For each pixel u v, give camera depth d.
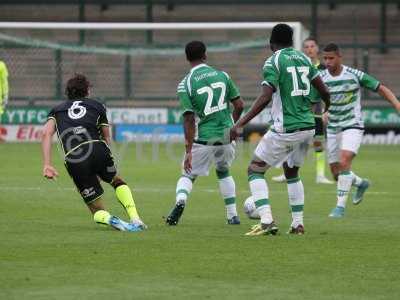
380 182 52.66
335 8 94.69
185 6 95.75
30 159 65.62
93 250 28.94
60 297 22.67
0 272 25.56
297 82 31.27
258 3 92.38
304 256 28.12
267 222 32.16
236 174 57.06
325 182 52.69
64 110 33.16
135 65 89.31
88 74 88.69
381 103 82.88
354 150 39.09
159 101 85.31
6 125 81.88
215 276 25.23
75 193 45.75
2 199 43.09
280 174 58.56
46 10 95.38
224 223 35.72
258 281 24.66
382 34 90.06
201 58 34.72
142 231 33.09
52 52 87.75
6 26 72.62
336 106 40.09
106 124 33.44
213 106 34.34
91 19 96.06
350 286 24.09
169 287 23.86
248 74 89.12
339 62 39.91
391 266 26.72
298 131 31.34
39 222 35.56
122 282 24.41
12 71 87.62
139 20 96.00
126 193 33.53
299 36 68.12
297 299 22.66
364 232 33.28
